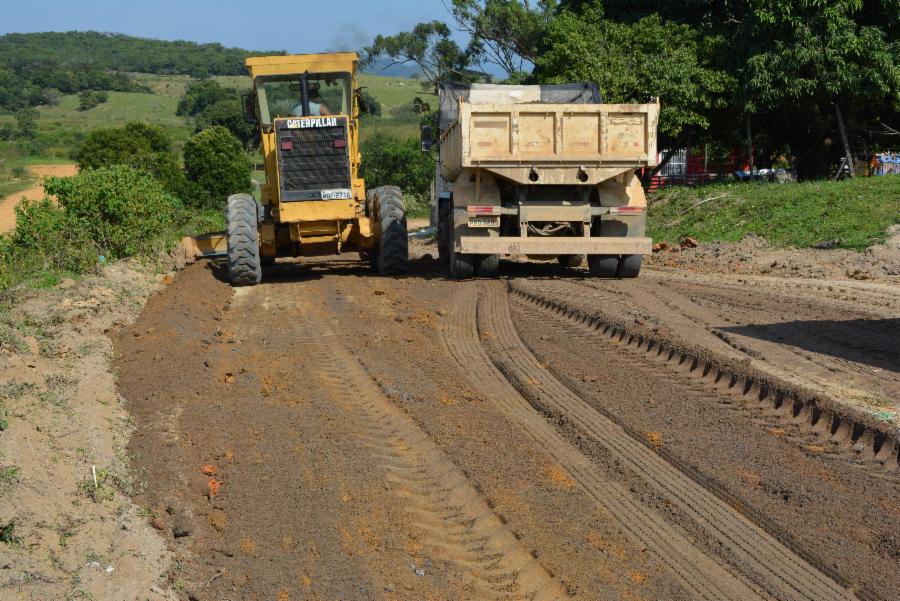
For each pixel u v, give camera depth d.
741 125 28.02
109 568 4.85
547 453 6.50
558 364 8.70
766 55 23.59
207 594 4.76
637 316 10.52
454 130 14.16
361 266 17.45
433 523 5.46
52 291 11.45
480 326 10.55
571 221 13.72
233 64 198.12
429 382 8.26
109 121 110.38
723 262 16.52
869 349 8.98
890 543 5.07
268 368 8.82
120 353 9.40
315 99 14.60
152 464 6.32
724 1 26.72
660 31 25.78
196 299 12.57
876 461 6.22
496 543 5.21
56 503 5.41
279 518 5.54
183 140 79.25
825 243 16.42
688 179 34.34
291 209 13.96
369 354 9.31
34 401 7.01
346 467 6.24
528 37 38.75
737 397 7.61
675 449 6.44
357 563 4.98
